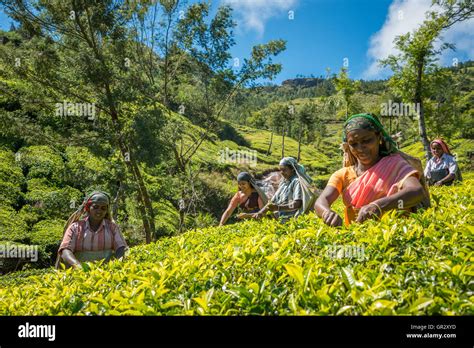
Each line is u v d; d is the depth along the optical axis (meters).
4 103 28.58
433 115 25.58
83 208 5.81
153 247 5.89
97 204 5.60
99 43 19.16
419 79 22.64
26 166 28.19
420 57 22.11
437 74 22.73
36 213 24.23
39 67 17.50
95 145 18.22
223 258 2.95
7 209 23.41
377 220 3.17
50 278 3.78
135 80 18.95
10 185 25.22
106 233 5.66
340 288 1.90
